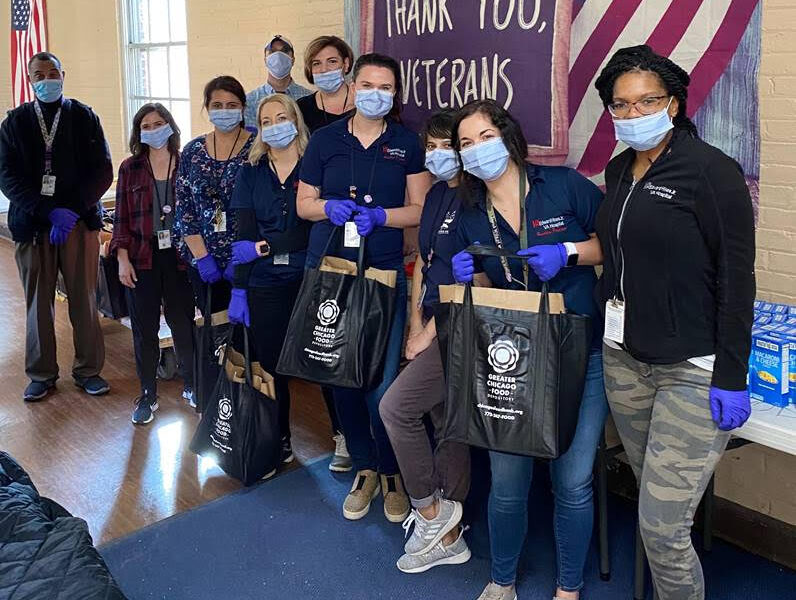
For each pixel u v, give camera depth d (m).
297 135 2.86
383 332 2.54
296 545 2.70
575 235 2.05
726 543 2.67
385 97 2.53
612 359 1.99
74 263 3.92
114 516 2.88
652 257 1.78
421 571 2.54
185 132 6.21
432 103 3.23
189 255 3.25
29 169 3.77
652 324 1.82
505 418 1.99
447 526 2.52
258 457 2.99
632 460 2.04
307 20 4.04
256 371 3.02
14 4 7.92
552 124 2.81
